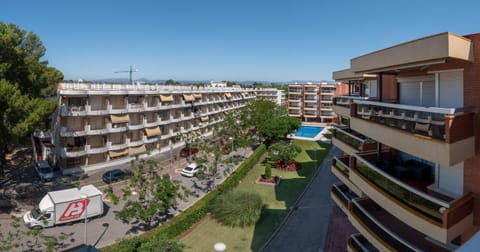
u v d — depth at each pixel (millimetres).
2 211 25031
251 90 93562
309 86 90312
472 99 9617
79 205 23266
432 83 12461
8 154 42031
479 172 9609
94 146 38750
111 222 23953
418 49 9672
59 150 36156
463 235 10383
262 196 29656
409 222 10195
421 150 9797
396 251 10953
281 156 39750
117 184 33000
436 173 11383
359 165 14039
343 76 25484
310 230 22359
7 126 24266
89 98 37500
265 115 57375
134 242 18078
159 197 21562
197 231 22719
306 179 35062
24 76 28359
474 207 9758
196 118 58219
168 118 48906
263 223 23844
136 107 42094
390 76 16891
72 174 36062
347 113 23141
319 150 51094
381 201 11727
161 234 18781
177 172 37812
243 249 20094
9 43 25688
